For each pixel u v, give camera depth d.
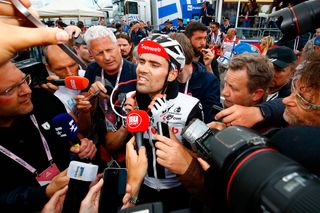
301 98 0.71
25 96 1.09
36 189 1.01
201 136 0.86
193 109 1.23
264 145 0.63
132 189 0.92
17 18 0.53
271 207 0.46
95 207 0.84
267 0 6.22
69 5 11.31
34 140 1.23
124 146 1.60
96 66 2.28
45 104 1.36
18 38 0.45
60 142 1.38
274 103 1.07
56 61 1.81
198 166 0.95
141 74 1.16
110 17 19.66
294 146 0.68
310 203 0.41
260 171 0.53
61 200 0.90
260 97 1.29
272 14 1.13
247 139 0.64
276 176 0.50
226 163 0.62
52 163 1.29
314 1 0.99
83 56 3.26
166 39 1.15
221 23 7.80
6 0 0.51
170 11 12.55
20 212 1.00
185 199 1.35
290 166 0.52
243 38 6.42
